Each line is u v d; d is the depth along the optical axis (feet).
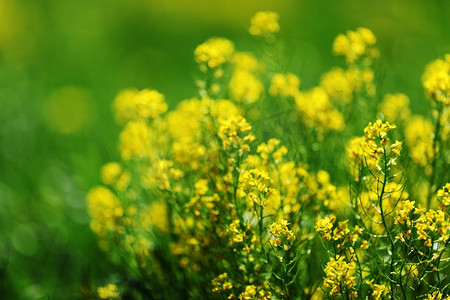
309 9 34.35
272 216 11.81
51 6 38.78
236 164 11.54
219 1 37.17
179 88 27.25
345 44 14.46
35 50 34.83
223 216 11.83
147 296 13.37
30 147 23.35
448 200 9.55
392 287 9.95
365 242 10.14
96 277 15.66
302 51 28.78
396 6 31.09
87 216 18.11
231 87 14.60
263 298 10.45
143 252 13.51
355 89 14.47
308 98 14.02
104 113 27.27
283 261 10.25
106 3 38.86
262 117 14.98
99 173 19.42
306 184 12.16
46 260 16.81
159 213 13.42
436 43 26.68
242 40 32.60
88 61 33.86
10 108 25.61
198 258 12.34
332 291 9.67
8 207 19.34
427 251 10.99
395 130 12.97
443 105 11.88
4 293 15.51
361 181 11.00
